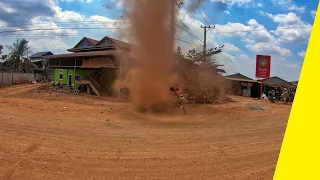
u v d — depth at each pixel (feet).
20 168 14.76
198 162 17.52
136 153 18.71
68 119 31.09
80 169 15.17
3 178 13.37
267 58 126.11
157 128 28.71
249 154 19.95
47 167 15.17
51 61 101.96
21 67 178.19
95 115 35.70
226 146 22.15
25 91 80.74
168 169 15.96
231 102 76.64
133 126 29.04
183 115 40.45
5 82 129.80
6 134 21.91
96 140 21.65
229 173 15.81
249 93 146.00
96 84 76.13
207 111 48.32
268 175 15.70
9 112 33.94
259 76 126.41
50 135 22.41
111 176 14.46
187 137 24.79
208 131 28.53
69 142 20.58
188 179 14.61
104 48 92.22
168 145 21.40
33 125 26.07
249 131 29.86
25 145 19.08
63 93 76.48
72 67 89.81
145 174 14.98
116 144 20.75
